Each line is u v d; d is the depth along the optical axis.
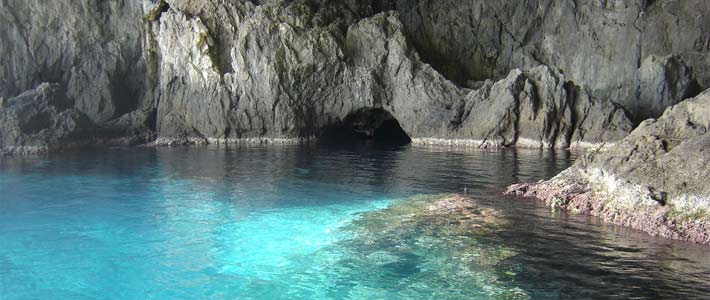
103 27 36.47
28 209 13.95
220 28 35.25
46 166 22.41
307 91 35.91
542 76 31.34
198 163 23.89
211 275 9.12
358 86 35.72
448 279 8.83
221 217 13.14
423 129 34.72
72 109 32.12
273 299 8.13
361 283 8.73
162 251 10.40
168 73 35.22
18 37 33.94
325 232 11.74
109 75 35.75
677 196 11.44
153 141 34.78
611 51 34.84
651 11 34.00
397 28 36.59
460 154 27.81
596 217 12.76
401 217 13.06
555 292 8.18
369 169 21.95
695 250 10.03
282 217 13.13
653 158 12.54
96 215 13.30
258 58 34.84
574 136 30.33
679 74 31.11
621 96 33.38
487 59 40.19
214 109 34.66
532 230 11.65
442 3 41.12
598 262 9.48
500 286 8.47
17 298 8.16
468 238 11.12
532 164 23.00
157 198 15.48
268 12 35.31
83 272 9.25
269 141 35.66
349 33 36.81
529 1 38.53
